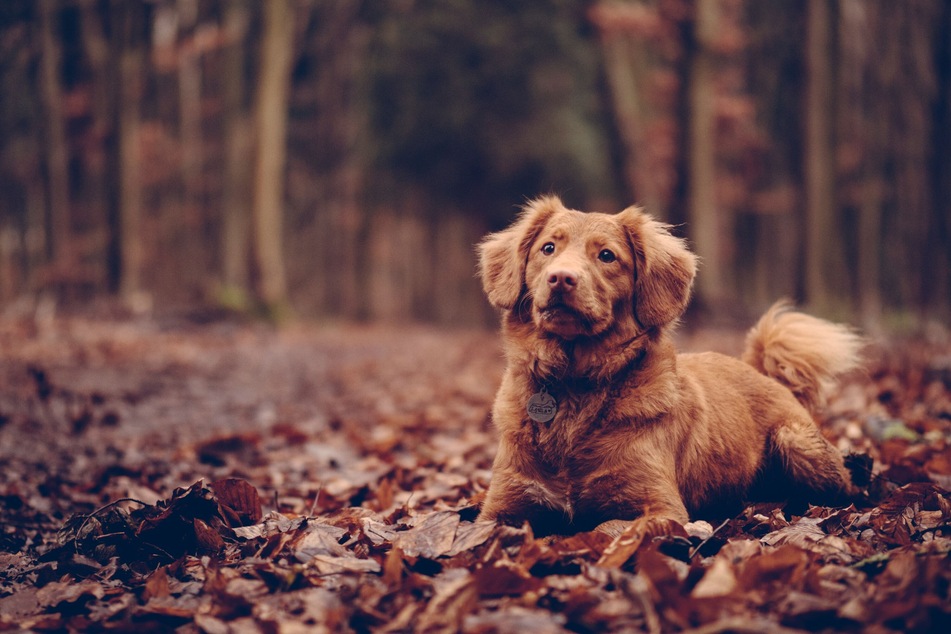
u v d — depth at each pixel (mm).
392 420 8930
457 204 32500
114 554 4293
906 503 4414
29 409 8953
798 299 22422
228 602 3402
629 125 28859
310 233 43875
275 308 22828
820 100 22609
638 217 4609
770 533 3998
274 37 23094
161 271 29250
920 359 10367
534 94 29109
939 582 3053
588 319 4234
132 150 22688
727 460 4707
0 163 26297
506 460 4512
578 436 4336
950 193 33094
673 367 4520
